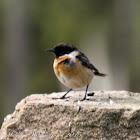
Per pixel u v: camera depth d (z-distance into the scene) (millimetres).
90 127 6340
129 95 8297
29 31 18391
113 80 20328
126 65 20188
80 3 21531
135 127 6180
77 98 7941
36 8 19266
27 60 18438
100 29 22578
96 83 20078
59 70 7543
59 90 20891
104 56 22906
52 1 20234
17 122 6785
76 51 7805
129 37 20234
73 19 21750
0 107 19359
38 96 8164
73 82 7594
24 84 18344
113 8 21344
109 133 6246
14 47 18141
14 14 17938
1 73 19781
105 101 7359
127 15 20219
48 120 6621
